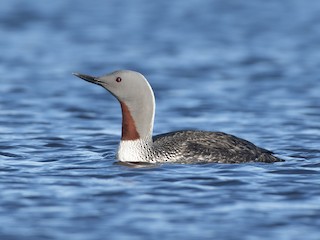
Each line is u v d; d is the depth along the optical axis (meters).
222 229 9.43
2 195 10.66
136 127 12.45
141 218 9.77
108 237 9.16
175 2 41.62
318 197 10.60
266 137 15.16
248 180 11.34
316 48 28.64
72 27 33.59
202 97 20.12
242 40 30.56
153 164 12.30
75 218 9.77
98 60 26.28
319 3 41.12
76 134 15.34
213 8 39.75
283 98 19.83
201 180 11.33
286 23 34.97
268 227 9.50
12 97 19.73
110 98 19.92
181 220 9.71
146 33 32.31
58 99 19.58
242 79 22.89
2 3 39.44
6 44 29.33
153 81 22.67
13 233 9.27
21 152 13.45
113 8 39.47
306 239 9.12
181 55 27.28
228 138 12.62
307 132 15.60
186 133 12.66
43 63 25.56
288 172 11.79
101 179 11.42
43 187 11.04
